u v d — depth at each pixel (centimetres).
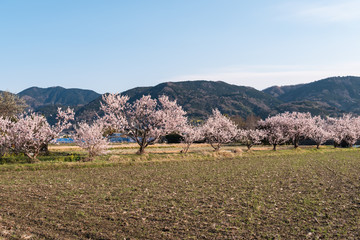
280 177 2333
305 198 1639
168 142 7000
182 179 2223
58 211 1351
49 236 1052
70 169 2698
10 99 6028
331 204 1515
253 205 1482
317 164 3184
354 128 6612
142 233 1096
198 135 4434
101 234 1080
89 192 1750
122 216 1291
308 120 5853
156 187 1920
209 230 1132
